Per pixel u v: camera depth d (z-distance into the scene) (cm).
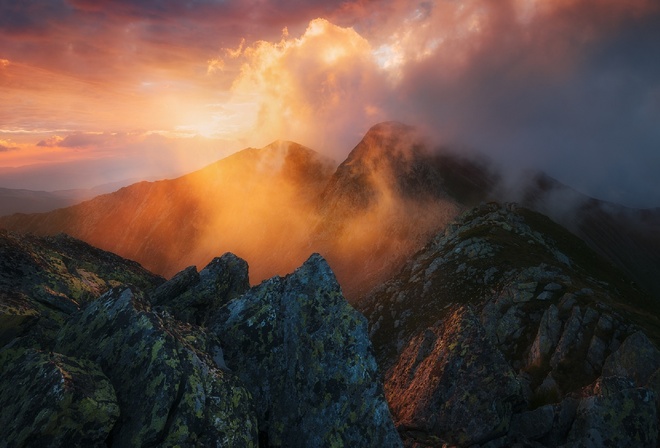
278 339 1848
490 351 2338
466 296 7769
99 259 2883
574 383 3378
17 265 1938
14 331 1545
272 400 1686
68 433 1116
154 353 1384
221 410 1347
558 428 2167
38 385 1172
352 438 1559
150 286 2772
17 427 1087
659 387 2664
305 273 2055
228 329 1870
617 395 2159
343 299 1938
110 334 1496
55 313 1742
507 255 8525
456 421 2127
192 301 2406
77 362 1320
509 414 2145
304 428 1605
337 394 1664
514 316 4791
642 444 2020
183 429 1237
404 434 2136
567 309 4259
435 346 2692
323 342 1803
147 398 1285
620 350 3209
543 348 3925
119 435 1228
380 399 1623
